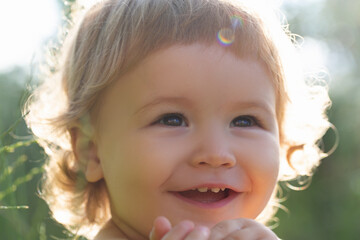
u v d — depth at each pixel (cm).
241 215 152
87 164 167
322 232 428
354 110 522
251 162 151
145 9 159
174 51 149
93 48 171
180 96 146
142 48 152
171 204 146
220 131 147
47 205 201
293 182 451
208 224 146
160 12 157
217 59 149
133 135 150
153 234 124
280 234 425
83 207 187
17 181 158
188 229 122
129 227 157
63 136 189
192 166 145
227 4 163
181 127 148
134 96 151
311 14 594
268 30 169
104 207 183
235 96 150
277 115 180
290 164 215
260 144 154
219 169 146
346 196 449
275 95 166
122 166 152
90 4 190
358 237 414
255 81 155
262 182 154
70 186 190
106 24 168
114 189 156
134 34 155
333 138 496
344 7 609
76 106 173
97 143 165
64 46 199
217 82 148
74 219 193
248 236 129
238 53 153
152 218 148
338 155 491
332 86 543
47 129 197
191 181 144
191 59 148
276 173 159
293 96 193
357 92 543
